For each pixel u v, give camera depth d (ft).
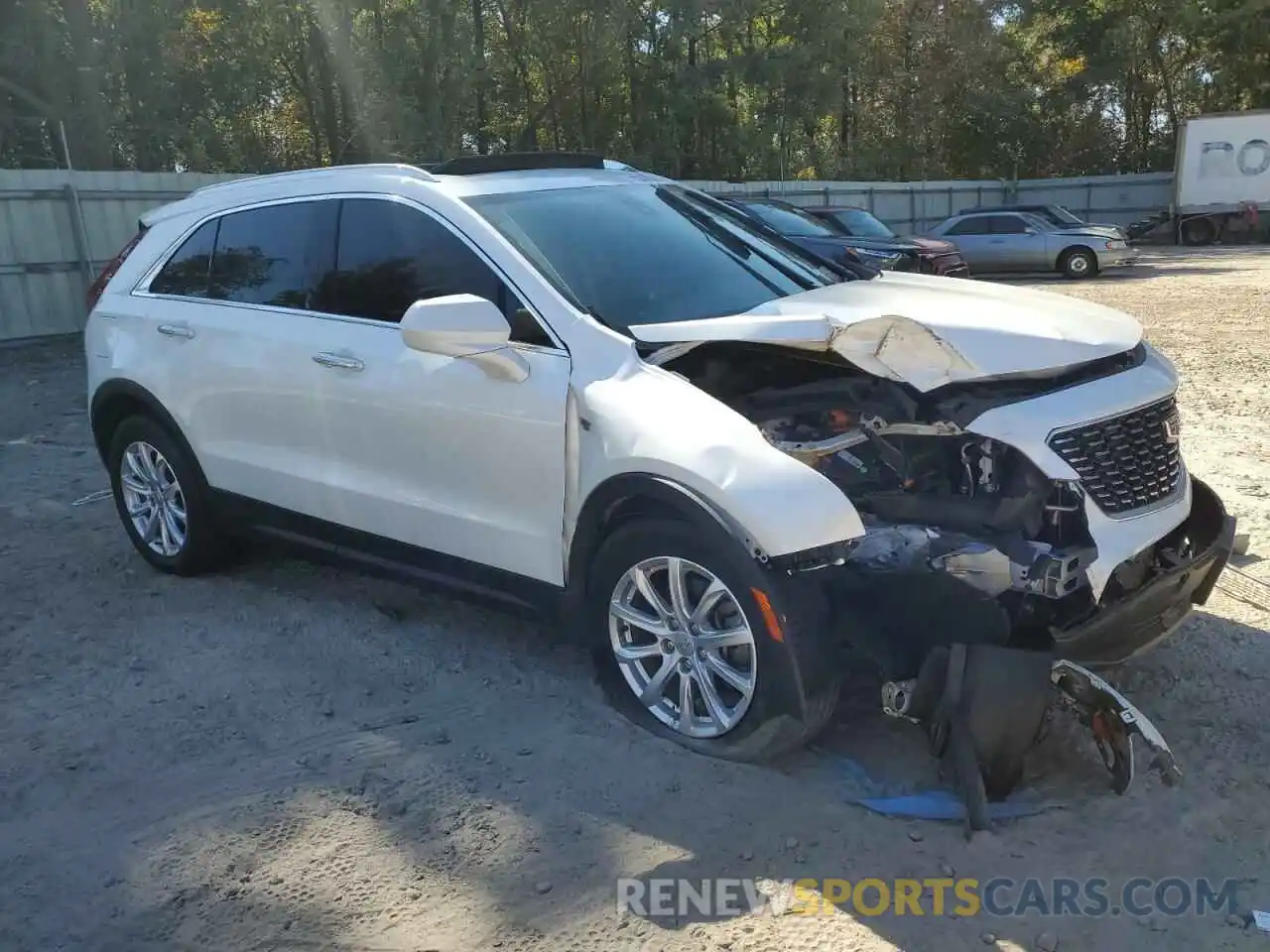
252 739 12.57
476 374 12.85
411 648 14.89
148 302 17.28
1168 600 11.37
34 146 73.51
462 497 13.26
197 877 10.08
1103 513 11.35
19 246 49.32
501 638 15.14
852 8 111.04
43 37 69.26
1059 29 137.69
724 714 11.39
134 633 15.71
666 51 104.27
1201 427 26.08
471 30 92.32
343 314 14.57
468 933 9.20
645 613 12.00
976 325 11.76
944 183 111.75
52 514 21.88
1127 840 10.13
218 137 85.25
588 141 104.37
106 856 10.45
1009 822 10.41
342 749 12.24
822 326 11.06
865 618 10.87
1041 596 11.14
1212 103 139.03
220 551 17.66
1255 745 11.71
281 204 15.66
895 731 12.08
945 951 8.79
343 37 86.38
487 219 13.43
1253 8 124.06
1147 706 12.57
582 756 11.80
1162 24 135.85
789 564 10.38
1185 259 86.89
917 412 11.47
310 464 15.01
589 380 11.91
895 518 11.81
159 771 11.96
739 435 10.90
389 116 87.97
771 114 112.78
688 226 14.97
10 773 12.00
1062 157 141.59
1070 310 12.94
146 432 17.44
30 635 15.71
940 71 134.00
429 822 10.76
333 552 15.33
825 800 10.81
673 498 10.94
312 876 10.03
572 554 12.29
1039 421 11.21
